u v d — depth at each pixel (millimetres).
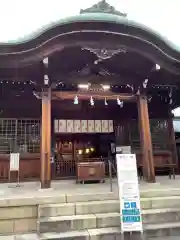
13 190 6023
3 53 5910
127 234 4203
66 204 4715
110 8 6270
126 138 9820
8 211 4523
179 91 9078
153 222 4609
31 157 8688
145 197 5238
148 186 6098
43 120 6492
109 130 9875
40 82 6754
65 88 7645
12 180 8344
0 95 8664
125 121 9945
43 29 5703
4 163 8461
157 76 7426
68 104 9586
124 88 8273
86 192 5285
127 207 4227
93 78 7281
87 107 9727
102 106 9852
